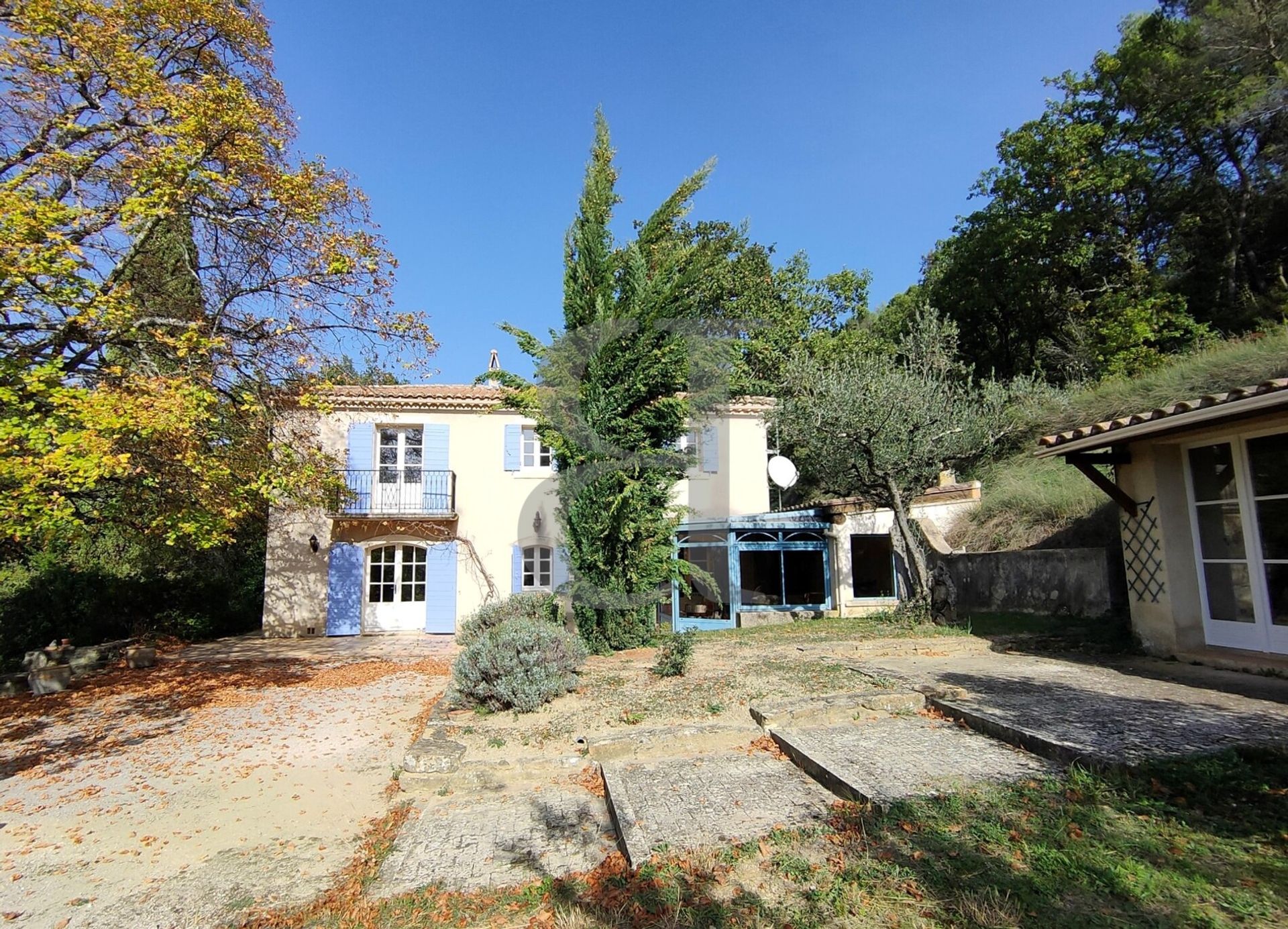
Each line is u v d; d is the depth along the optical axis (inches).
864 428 429.1
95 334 337.1
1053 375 881.5
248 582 713.0
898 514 445.4
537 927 125.7
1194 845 121.0
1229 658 256.5
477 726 251.0
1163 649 288.0
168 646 573.3
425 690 380.2
